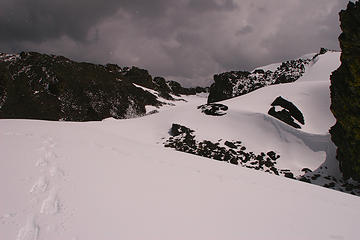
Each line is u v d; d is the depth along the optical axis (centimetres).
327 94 4191
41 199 518
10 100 4278
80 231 426
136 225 471
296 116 3559
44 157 784
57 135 1170
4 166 655
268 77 8288
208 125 3456
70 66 6053
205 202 637
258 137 3080
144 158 1012
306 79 7362
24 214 454
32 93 4616
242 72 8756
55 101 4744
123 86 6988
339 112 2088
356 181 2097
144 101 7069
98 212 498
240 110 3788
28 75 5009
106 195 581
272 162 2558
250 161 2550
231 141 3006
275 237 508
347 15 2020
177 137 3162
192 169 965
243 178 960
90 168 751
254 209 640
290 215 636
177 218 526
